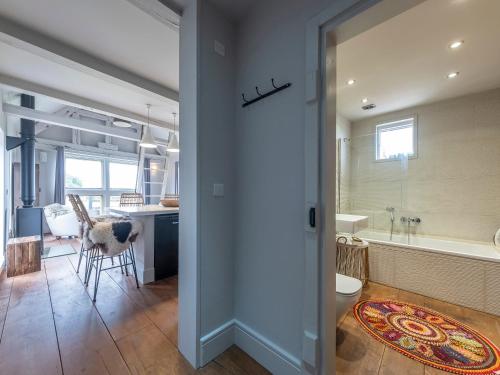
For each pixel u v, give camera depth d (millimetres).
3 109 3420
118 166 6824
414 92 3012
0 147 3348
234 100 1678
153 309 2084
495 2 1601
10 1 1614
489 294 2158
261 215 1510
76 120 4281
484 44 2061
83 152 6113
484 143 2955
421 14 1720
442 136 3242
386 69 2492
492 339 1770
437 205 3250
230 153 1648
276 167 1423
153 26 1878
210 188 1512
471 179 3033
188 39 1503
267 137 1474
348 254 2836
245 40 1623
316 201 1180
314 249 1191
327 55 1179
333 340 1253
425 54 2215
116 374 1359
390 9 1014
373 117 3885
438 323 1979
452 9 1673
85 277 2686
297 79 1308
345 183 3791
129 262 2990
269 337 1450
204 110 1469
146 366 1427
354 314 2113
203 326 1472
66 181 5949
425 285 2506
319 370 1191
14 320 1881
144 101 3475
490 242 2881
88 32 1952
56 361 1443
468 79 2676
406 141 3531
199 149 1443
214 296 1546
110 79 2541
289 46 1350
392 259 2740
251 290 1570
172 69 2561
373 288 2695
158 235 2807
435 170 3275
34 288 2498
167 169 6195
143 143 3838
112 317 1946
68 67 2352
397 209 3502
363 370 1450
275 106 1427
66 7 1668
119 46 2152
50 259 3555
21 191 4039
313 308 1195
